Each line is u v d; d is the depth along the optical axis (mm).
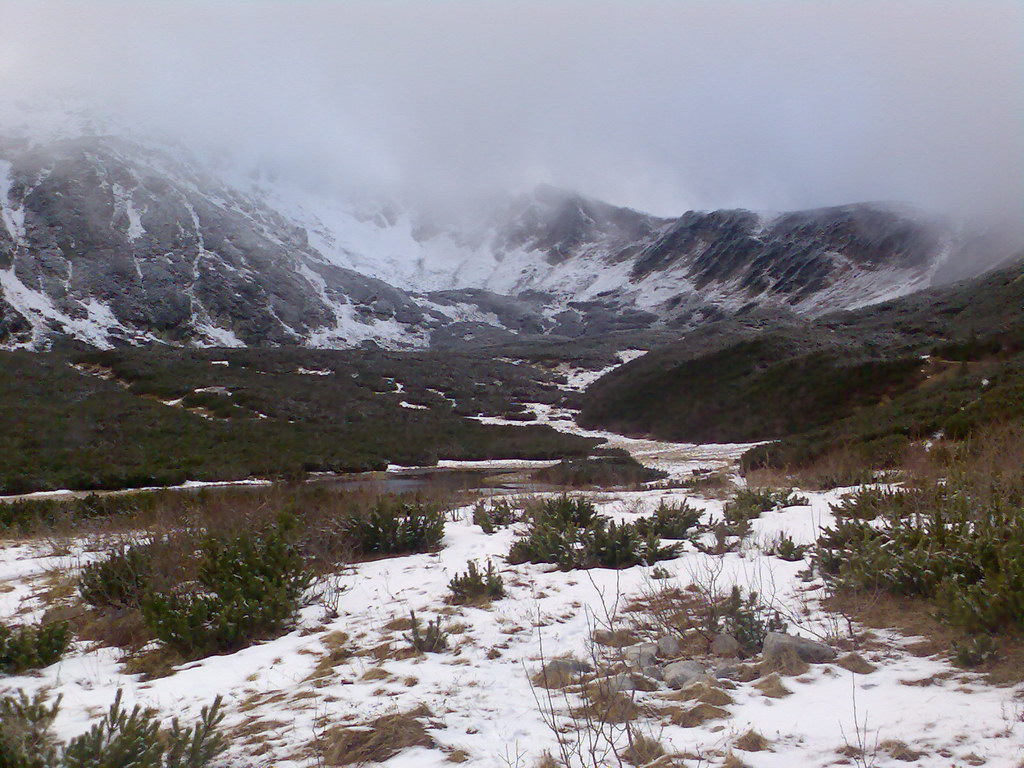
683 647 4520
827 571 5941
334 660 4703
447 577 7074
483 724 3432
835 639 4332
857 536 6316
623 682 3779
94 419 30766
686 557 7266
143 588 6496
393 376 53500
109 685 4645
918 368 30562
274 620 5578
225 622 5344
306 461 27453
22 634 5227
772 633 4250
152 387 40250
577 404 47875
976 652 3691
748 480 14359
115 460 25172
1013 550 4816
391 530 8828
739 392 37219
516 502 12797
